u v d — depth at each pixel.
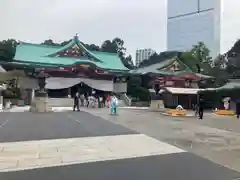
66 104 39.38
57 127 15.15
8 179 6.65
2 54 55.44
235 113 33.22
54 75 47.41
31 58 47.84
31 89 41.00
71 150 9.78
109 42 83.38
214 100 41.59
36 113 23.77
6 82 37.59
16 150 9.59
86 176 7.00
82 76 49.12
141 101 46.28
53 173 7.18
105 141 11.55
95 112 26.12
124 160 8.65
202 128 17.09
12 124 15.98
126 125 17.06
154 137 12.92
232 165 8.45
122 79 51.75
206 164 8.48
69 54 50.81
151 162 8.51
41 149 9.83
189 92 42.94
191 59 58.38
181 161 8.74
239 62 56.44
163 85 46.72
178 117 25.81
